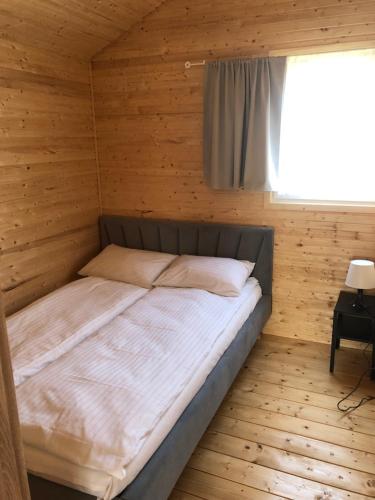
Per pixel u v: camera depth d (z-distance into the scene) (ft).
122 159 11.85
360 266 8.91
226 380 7.54
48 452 4.93
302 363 9.78
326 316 10.56
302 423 7.77
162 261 10.80
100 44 10.91
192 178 11.17
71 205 11.21
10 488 2.45
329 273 10.27
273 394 8.64
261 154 9.82
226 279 9.60
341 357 10.01
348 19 8.84
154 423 5.36
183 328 7.80
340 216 9.82
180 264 10.38
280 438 7.39
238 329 8.64
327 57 9.25
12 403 2.43
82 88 11.25
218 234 10.88
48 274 10.63
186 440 5.89
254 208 10.66
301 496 6.20
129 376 6.21
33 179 9.84
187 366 6.68
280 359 9.98
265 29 9.53
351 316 9.42
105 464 4.61
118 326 7.96
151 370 6.41
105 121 11.75
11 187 9.24
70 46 10.28
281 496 6.21
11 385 2.41
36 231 10.10
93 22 9.70
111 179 12.12
